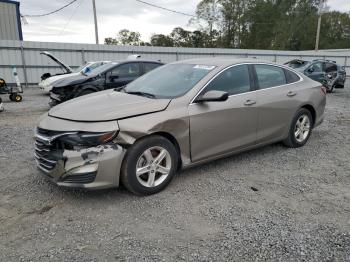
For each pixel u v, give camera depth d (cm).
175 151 404
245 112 470
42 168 379
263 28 5744
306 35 5722
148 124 371
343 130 746
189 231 317
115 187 372
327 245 296
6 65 1825
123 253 282
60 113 390
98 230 317
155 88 457
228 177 449
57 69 1961
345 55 3422
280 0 5819
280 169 483
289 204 375
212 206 366
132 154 366
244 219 339
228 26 5881
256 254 282
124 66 984
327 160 527
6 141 623
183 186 417
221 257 278
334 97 1440
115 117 361
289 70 572
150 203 372
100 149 348
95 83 934
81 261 272
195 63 495
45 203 369
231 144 465
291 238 306
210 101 413
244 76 486
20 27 2222
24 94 1477
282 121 538
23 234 310
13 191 399
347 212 359
